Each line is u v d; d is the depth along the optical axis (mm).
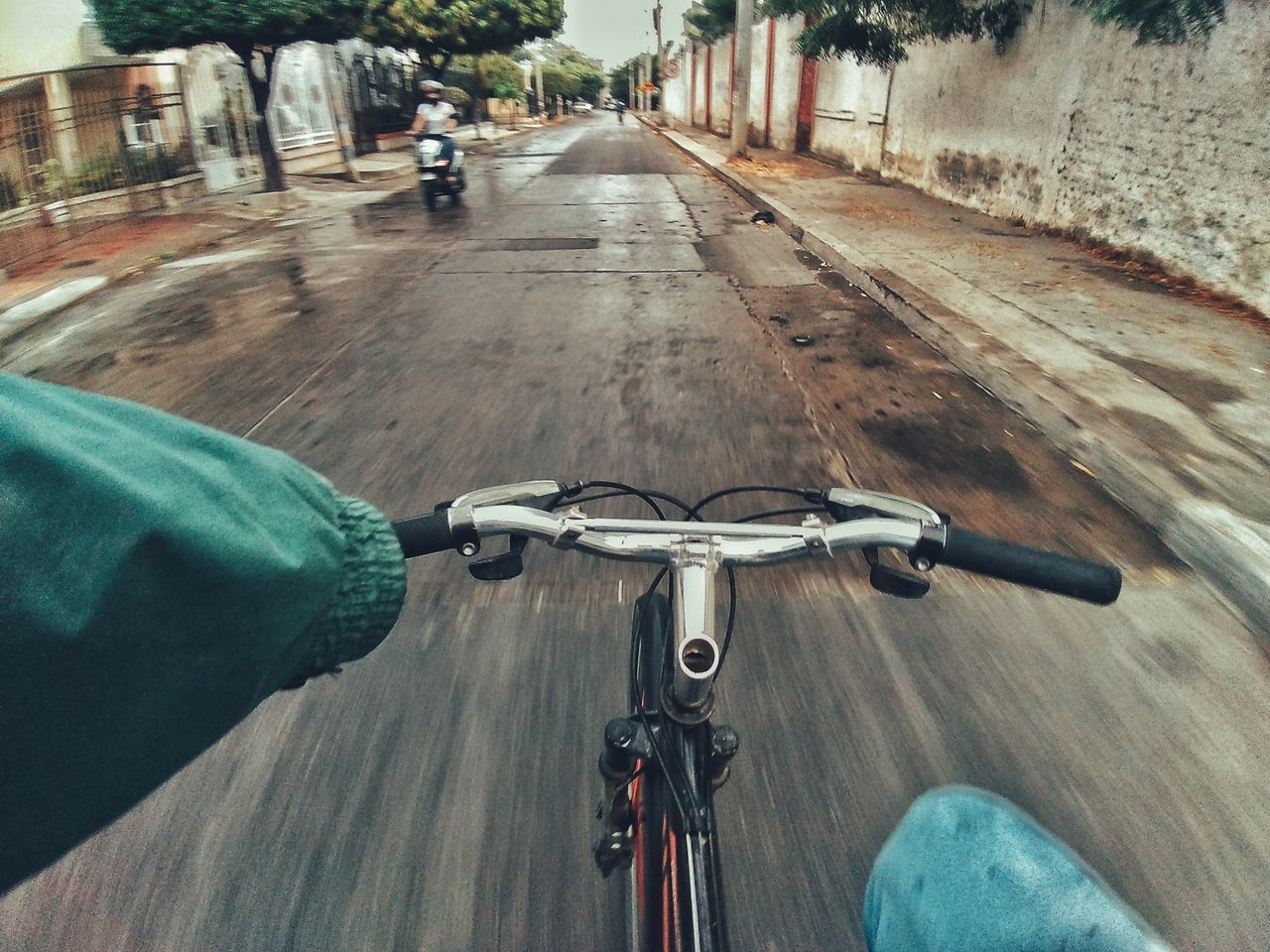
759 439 4379
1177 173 7031
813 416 4703
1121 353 5242
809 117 21266
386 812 2137
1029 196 9836
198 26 11445
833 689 2588
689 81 46312
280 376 5398
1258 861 2051
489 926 1862
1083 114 8531
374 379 5309
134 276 8562
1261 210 6027
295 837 2068
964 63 11570
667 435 4434
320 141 19766
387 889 1944
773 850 2055
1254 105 6066
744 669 2668
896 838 1115
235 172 15008
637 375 5363
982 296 6641
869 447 4293
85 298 7633
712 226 11250
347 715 2447
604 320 6625
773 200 12500
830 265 8711
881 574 1255
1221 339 5512
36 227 10852
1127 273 7414
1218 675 2678
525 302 7191
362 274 8406
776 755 2338
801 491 1459
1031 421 4605
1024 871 956
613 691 2541
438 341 6082
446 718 2441
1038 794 2230
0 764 530
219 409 4859
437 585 3047
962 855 1008
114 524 564
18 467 547
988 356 5180
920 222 10430
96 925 1864
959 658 2732
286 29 12273
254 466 729
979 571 1224
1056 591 1212
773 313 6836
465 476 3979
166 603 588
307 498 772
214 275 8523
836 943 1841
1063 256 8188
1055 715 2504
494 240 10164
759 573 3139
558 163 21219
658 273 8352
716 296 7438
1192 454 3824
